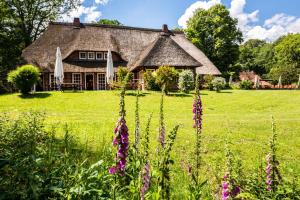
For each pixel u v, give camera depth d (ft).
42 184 15.60
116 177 12.62
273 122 15.90
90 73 129.80
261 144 36.32
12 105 76.79
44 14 162.40
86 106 77.66
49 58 125.29
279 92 112.47
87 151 27.37
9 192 14.46
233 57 215.31
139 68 126.31
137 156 16.14
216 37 210.79
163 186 12.60
